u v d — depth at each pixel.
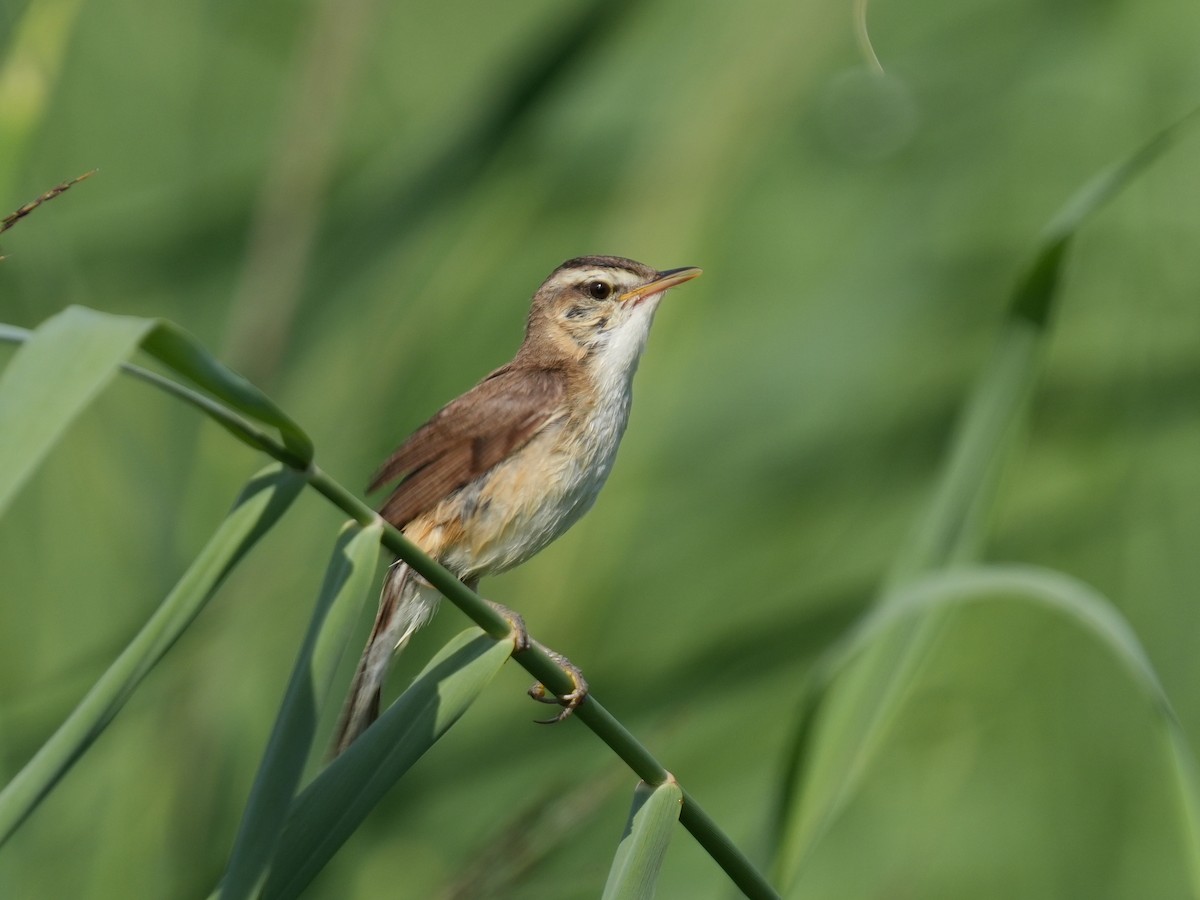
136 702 9.49
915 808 12.80
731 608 13.24
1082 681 13.05
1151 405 13.80
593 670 12.19
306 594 9.76
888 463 14.47
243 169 15.08
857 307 15.06
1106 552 13.16
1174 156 14.69
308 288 9.71
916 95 15.45
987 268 15.67
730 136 13.71
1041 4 16.02
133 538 10.62
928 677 13.16
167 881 8.89
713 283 14.88
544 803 6.06
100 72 15.43
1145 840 12.43
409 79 15.53
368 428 10.38
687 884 12.32
